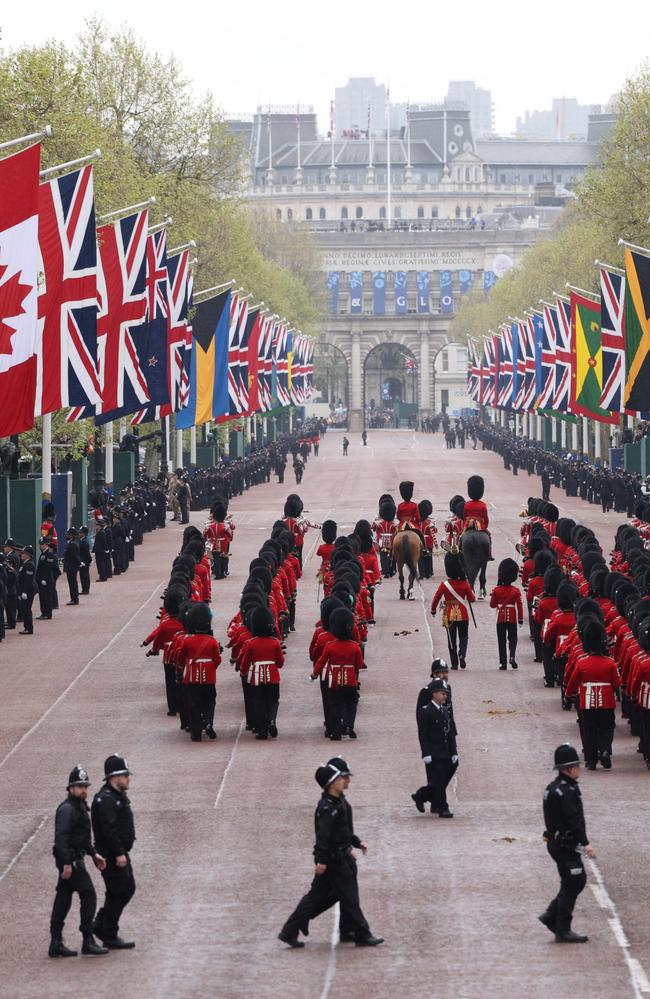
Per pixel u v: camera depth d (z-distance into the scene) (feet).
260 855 222.28
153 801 252.42
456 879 209.36
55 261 428.97
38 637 411.95
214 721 312.91
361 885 207.62
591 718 269.64
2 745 293.84
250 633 302.04
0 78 581.94
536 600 355.56
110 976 177.37
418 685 345.92
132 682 352.49
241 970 178.19
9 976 178.60
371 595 435.53
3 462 520.42
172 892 207.21
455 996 167.53
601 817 237.86
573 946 182.91
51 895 209.05
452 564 364.99
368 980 173.37
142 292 536.42
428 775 239.71
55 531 526.57
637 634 284.00
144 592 495.82
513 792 255.09
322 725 307.78
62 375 431.43
